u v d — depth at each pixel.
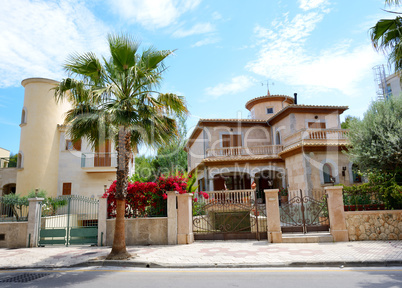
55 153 21.17
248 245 9.36
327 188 9.91
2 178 22.45
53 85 22.06
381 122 11.80
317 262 6.75
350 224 9.63
